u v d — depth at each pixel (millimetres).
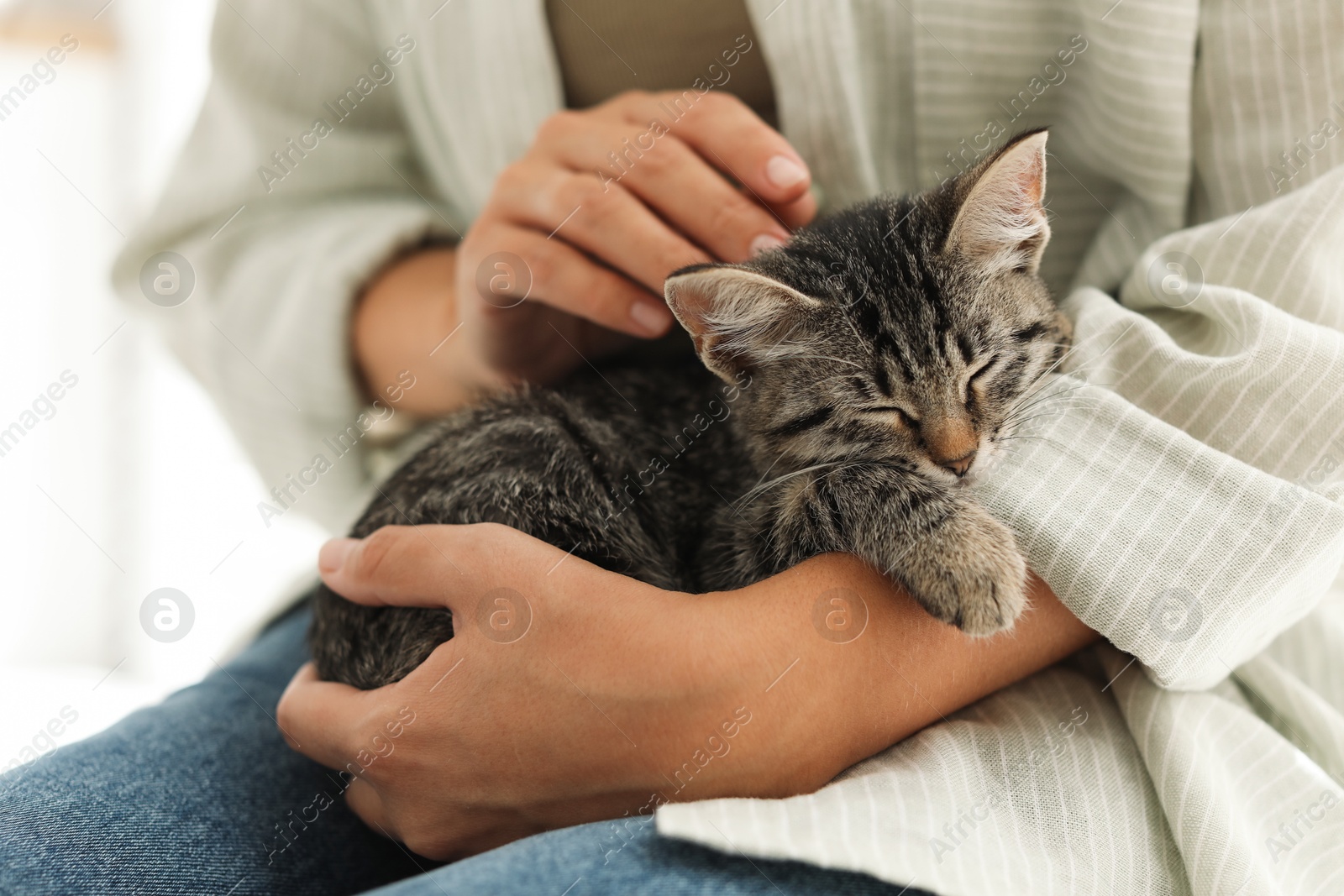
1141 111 377
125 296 483
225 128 485
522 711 335
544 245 407
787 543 381
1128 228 399
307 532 574
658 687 332
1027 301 391
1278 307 358
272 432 482
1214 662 330
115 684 517
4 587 566
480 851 346
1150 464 337
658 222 397
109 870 336
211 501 576
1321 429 338
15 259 562
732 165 397
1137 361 357
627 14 442
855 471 379
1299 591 328
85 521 571
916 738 340
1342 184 353
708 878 306
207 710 396
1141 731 336
